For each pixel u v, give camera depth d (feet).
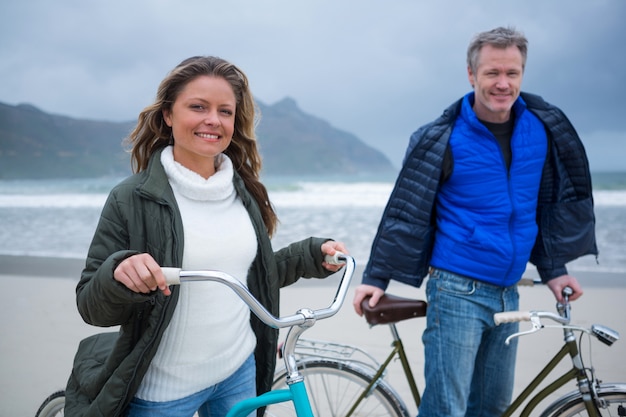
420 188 8.30
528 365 13.89
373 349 15.47
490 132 8.00
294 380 5.30
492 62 7.77
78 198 87.15
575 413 7.64
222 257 5.69
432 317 8.21
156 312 5.22
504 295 8.14
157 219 5.41
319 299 20.95
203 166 5.93
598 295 20.62
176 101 5.69
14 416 11.40
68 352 15.31
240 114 6.29
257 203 6.75
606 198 73.00
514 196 8.12
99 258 5.26
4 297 21.45
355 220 52.70
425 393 8.24
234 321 5.89
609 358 13.92
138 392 5.70
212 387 5.97
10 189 115.55
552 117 8.38
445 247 8.18
